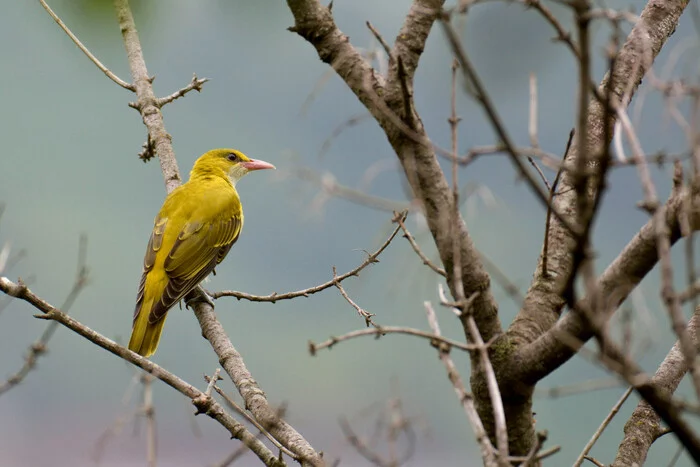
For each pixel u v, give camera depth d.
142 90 12.48
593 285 4.77
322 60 6.72
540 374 6.38
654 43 8.17
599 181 4.67
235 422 7.31
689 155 4.71
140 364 7.48
